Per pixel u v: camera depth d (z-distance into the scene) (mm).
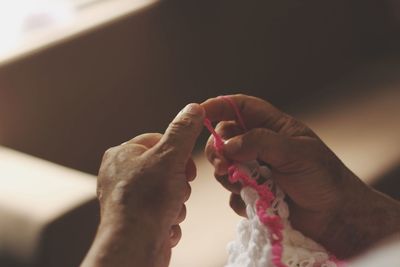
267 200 797
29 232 1194
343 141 1779
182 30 1896
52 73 1634
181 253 1346
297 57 2180
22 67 1584
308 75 2209
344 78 2232
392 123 1853
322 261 819
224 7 1981
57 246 1189
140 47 1809
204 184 1604
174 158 730
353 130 1836
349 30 2334
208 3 1946
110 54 1746
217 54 1975
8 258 1233
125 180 727
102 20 1751
